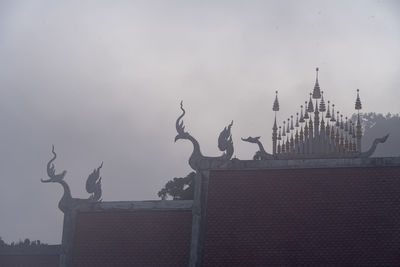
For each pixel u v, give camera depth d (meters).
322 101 42.25
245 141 38.31
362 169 35.19
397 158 34.91
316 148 41.25
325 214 34.81
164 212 38.16
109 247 38.28
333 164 35.59
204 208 36.88
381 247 33.50
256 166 36.72
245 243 35.38
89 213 39.41
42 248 44.16
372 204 34.38
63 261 38.62
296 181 35.88
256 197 36.16
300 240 34.66
